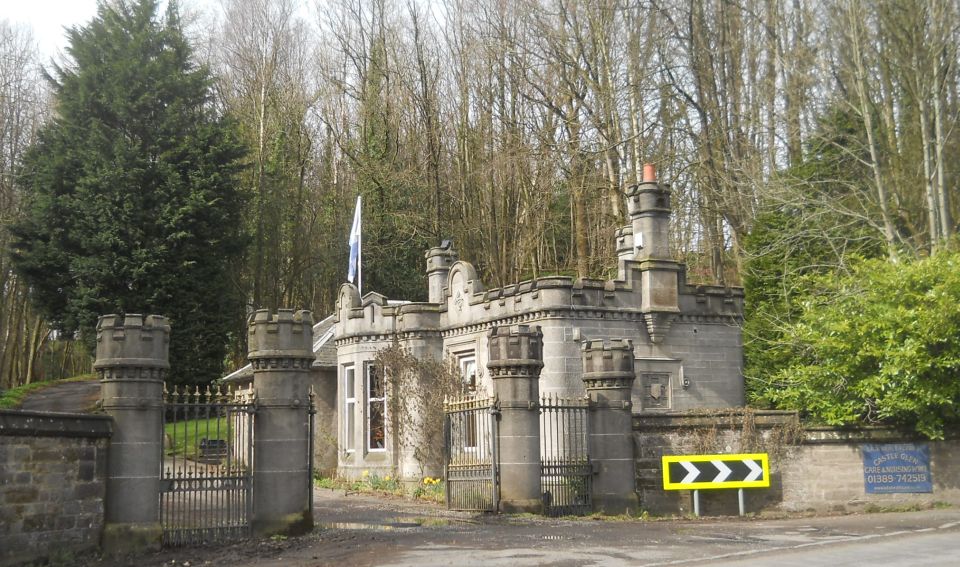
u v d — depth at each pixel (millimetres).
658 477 20141
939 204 25234
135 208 39719
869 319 20297
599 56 35500
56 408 42062
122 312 38750
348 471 28375
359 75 51281
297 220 50750
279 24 53000
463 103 44656
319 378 30906
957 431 20359
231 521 16469
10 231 41531
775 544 14656
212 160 41906
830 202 26359
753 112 34188
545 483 19609
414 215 45750
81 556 14359
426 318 27531
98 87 42188
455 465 20750
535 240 41312
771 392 21875
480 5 42250
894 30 25750
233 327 43969
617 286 24828
